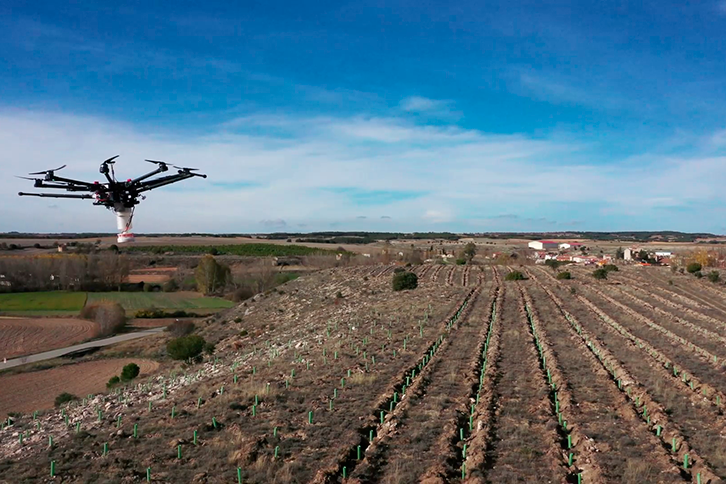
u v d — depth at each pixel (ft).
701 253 350.84
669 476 46.21
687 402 66.74
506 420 61.26
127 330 251.80
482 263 398.01
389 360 92.53
